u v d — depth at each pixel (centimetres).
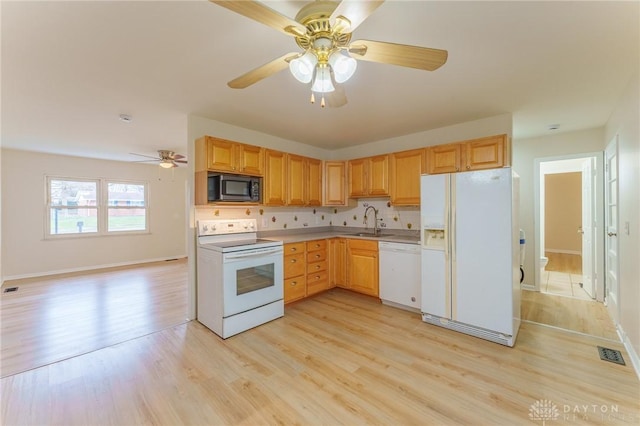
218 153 304
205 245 300
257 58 196
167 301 380
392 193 375
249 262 292
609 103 279
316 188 423
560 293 403
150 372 214
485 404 176
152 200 663
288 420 165
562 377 202
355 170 419
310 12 129
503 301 250
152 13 150
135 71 213
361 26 162
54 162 531
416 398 182
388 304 358
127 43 177
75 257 557
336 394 187
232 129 348
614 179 300
